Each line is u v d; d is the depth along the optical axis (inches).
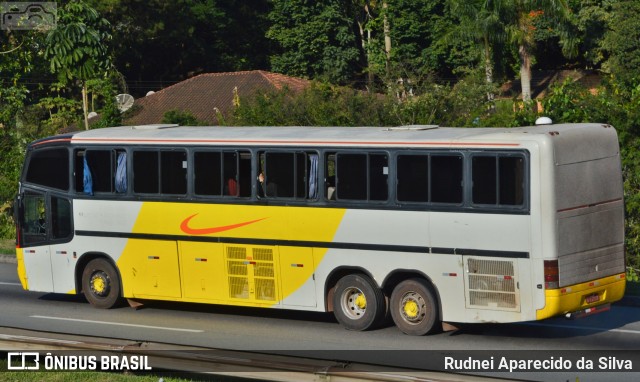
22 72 1569.9
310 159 708.7
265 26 3228.3
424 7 2856.8
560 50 2898.6
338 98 1285.7
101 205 802.2
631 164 955.3
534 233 628.1
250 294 737.0
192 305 837.2
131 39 2896.2
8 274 1036.5
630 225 957.2
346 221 695.7
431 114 1227.9
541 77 2758.4
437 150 661.3
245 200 733.9
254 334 704.4
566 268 633.6
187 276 764.0
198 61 3169.3
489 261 645.3
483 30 2407.7
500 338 678.5
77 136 814.5
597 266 657.6
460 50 2736.2
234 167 738.2
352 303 706.2
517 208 633.6
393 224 679.1
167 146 767.1
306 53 2972.4
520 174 633.0
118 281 804.6
